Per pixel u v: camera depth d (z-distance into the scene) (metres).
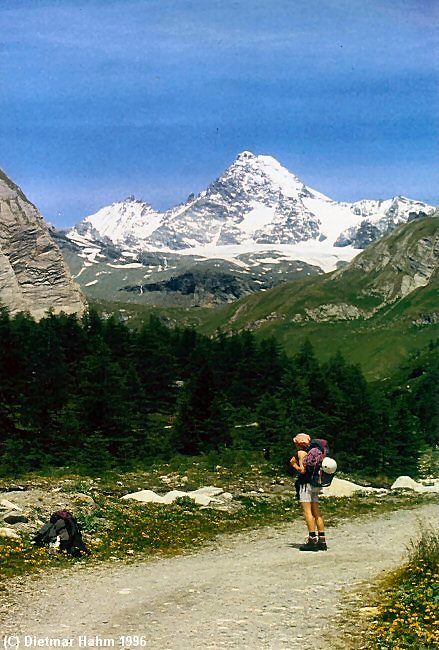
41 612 13.97
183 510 27.94
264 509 29.58
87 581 16.80
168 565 18.97
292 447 47.16
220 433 59.03
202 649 11.55
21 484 35.31
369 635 12.18
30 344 58.28
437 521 26.81
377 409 56.75
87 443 49.62
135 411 65.88
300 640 11.99
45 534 20.14
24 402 52.28
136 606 14.42
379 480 49.59
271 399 59.16
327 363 103.94
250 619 13.29
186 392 62.59
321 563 18.73
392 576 16.48
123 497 30.42
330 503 31.91
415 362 149.38
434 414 86.06
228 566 18.69
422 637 11.82
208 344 102.75
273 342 95.94
